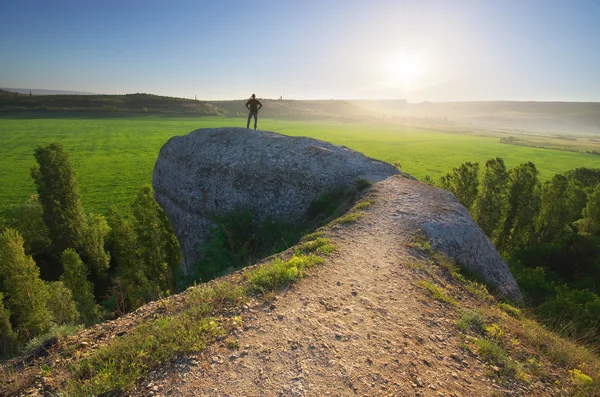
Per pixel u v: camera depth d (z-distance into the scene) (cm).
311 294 680
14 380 473
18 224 3825
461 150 12550
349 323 596
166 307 666
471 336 620
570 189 3791
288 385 443
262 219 1585
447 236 1063
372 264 843
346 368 484
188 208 1884
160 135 13112
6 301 2239
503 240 3059
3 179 6606
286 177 1612
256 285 694
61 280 2647
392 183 1529
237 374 456
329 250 893
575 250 1922
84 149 10038
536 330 710
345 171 1611
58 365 500
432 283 799
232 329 553
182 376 448
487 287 960
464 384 494
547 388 527
